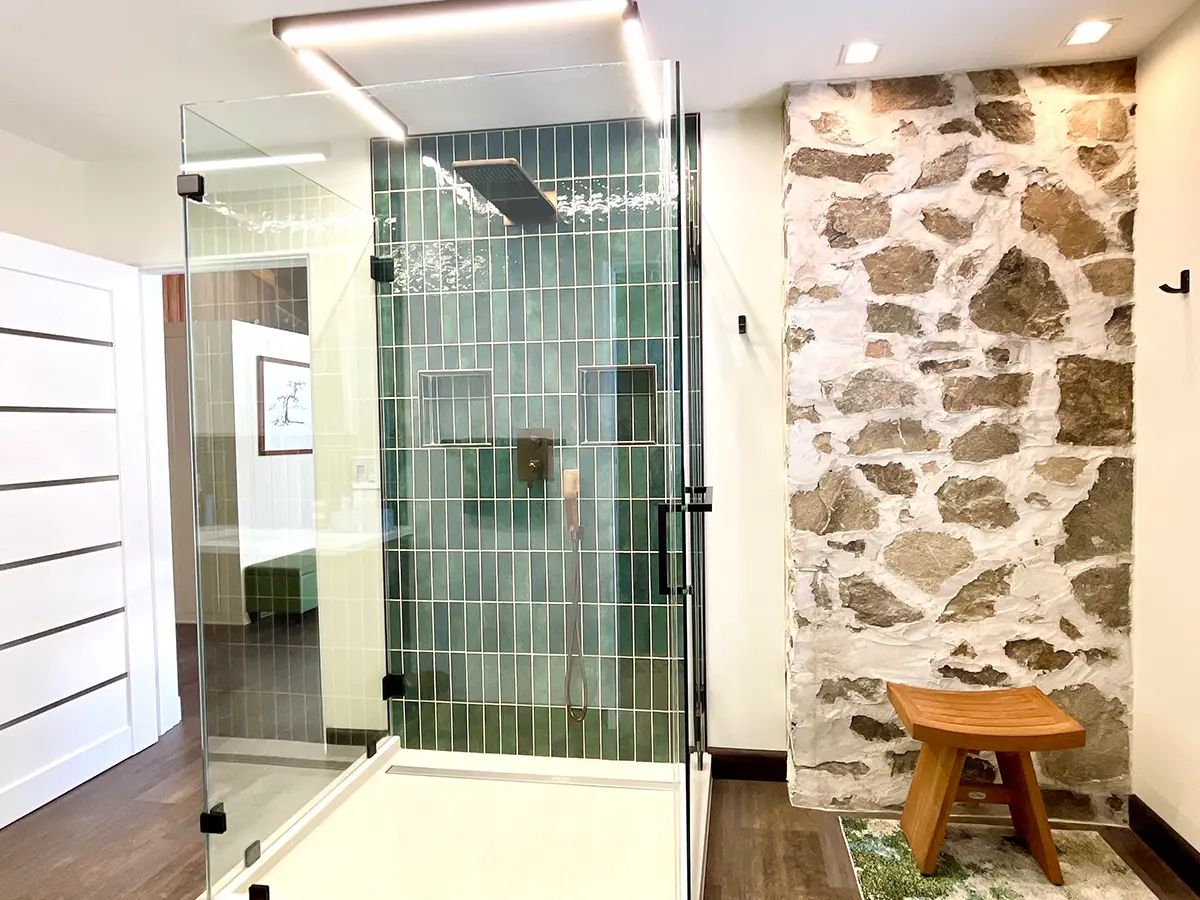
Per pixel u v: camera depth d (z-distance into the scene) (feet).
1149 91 6.99
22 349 8.11
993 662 7.64
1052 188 7.41
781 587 8.51
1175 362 6.66
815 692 7.93
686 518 6.86
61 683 8.50
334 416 8.36
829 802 7.93
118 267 9.48
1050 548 7.52
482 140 7.66
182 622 15.94
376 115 7.36
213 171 7.14
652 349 7.45
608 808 7.68
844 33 6.63
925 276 7.63
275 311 7.95
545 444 7.88
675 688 6.60
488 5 6.07
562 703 8.02
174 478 15.98
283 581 8.00
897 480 7.74
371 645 8.47
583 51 6.97
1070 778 7.52
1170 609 6.76
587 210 7.42
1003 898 6.33
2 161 8.79
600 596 7.84
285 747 7.70
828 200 7.73
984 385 7.57
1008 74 7.43
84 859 7.10
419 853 7.00
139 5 5.97
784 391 8.28
